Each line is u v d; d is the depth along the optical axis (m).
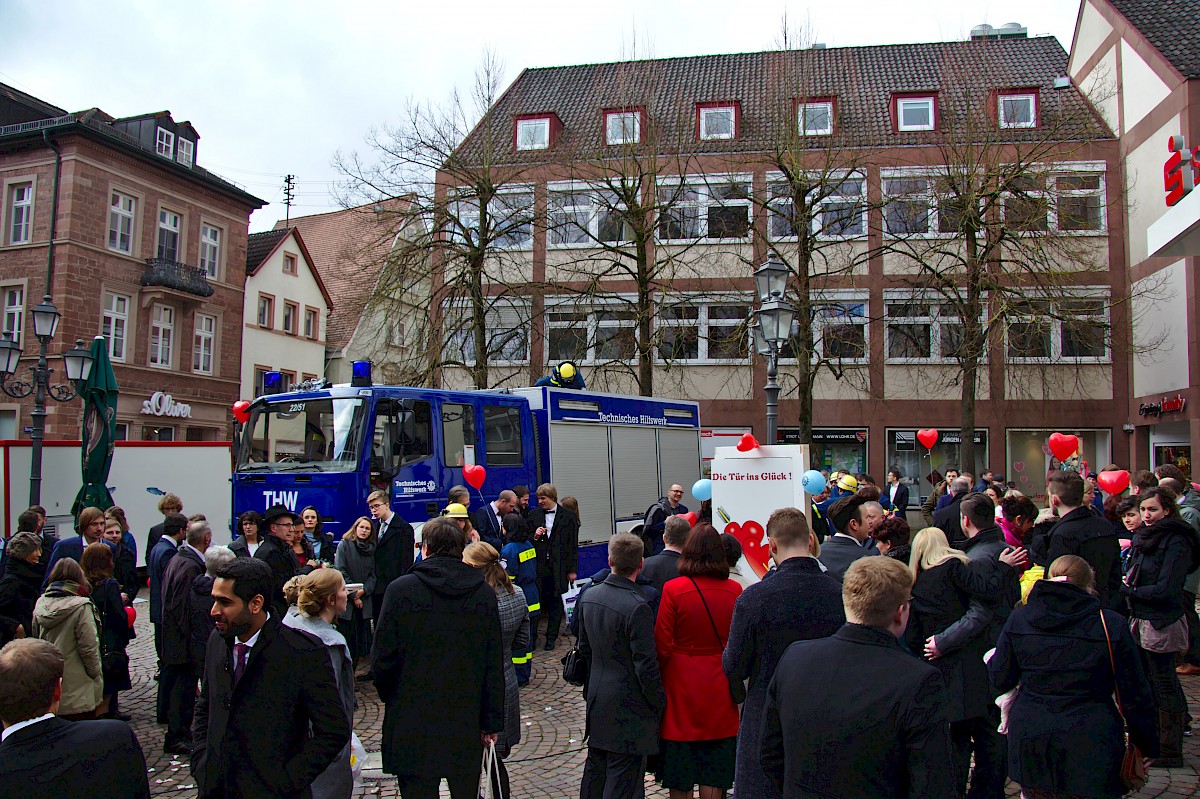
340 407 10.43
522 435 12.47
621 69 25.05
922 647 4.98
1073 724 3.98
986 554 5.16
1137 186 24.08
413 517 10.55
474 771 4.21
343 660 4.38
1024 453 25.31
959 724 5.03
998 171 20.61
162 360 31.70
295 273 38.34
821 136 23.42
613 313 25.98
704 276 25.66
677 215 25.94
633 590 4.80
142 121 32.50
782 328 10.91
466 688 4.23
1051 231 21.84
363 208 21.78
